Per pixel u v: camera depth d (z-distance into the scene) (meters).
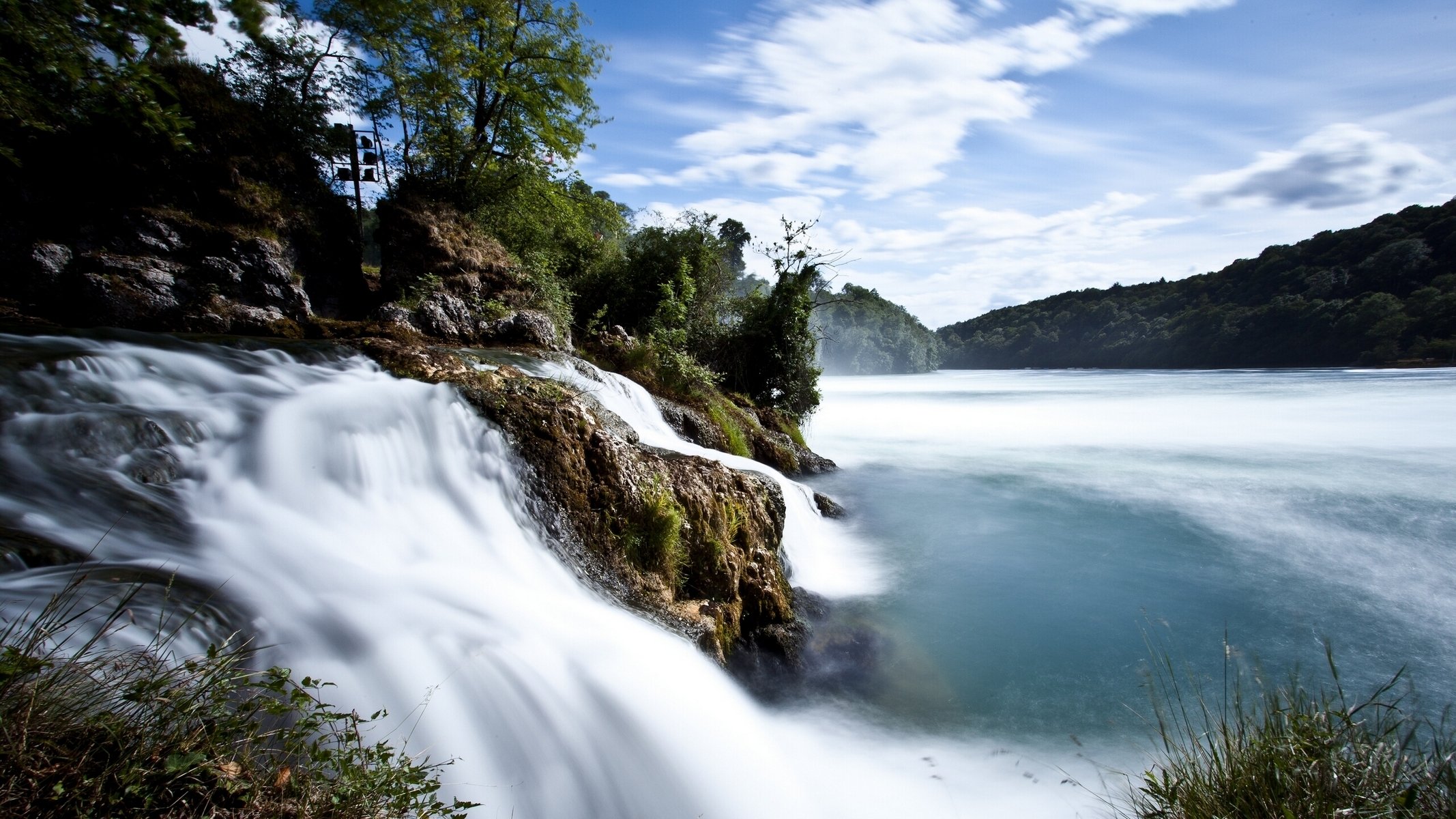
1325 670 5.92
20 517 3.69
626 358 13.23
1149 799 3.90
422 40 14.02
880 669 6.22
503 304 12.40
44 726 2.29
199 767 2.38
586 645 4.54
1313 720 3.53
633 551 6.12
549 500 5.93
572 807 3.49
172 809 2.26
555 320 12.98
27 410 4.85
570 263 18.62
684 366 13.58
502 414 6.19
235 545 4.14
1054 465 14.13
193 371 6.35
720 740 4.53
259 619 3.50
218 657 3.03
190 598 3.41
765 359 18.02
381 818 2.61
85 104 8.59
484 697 3.69
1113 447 16.19
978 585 8.00
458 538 5.16
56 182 8.98
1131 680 5.92
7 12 6.08
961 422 22.23
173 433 4.84
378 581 4.30
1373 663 6.00
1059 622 7.02
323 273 11.95
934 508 11.12
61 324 8.10
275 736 2.70
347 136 13.57
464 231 13.43
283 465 4.96
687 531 6.52
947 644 6.64
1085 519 10.21
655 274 18.23
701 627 5.57
